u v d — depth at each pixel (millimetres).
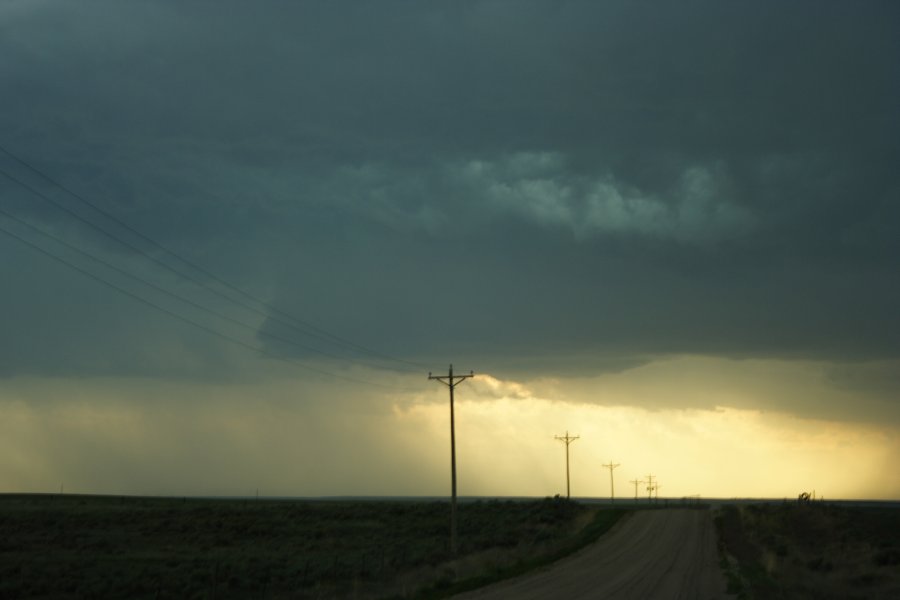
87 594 34375
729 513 99312
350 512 94938
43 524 74625
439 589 33094
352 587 35094
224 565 45000
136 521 79875
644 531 73500
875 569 41625
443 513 95812
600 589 32500
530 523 85062
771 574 38656
